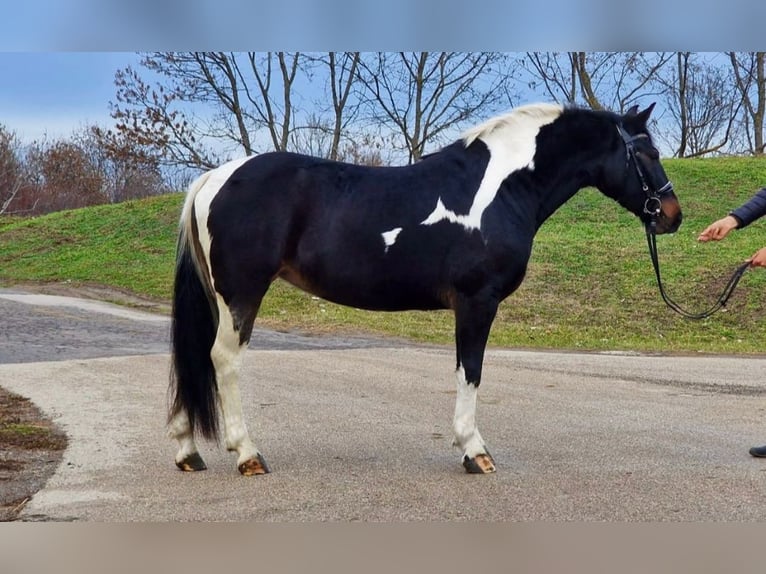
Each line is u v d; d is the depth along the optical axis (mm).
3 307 17469
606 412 8039
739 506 4961
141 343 13445
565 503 5008
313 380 9828
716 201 26109
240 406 5660
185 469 5750
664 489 5277
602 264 20500
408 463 5945
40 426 7168
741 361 12602
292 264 5586
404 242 5504
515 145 5797
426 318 17500
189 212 5664
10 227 30141
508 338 15477
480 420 7566
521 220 5711
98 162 44875
